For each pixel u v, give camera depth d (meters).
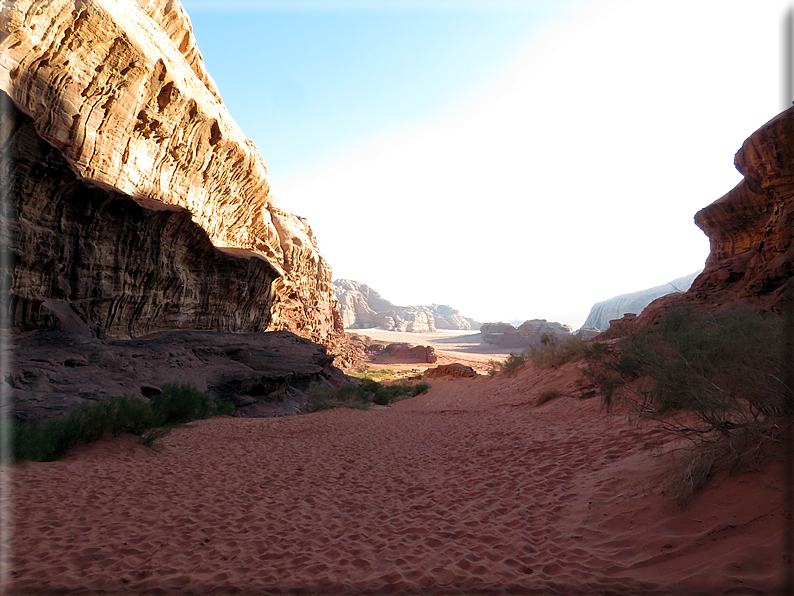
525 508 4.82
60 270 16.06
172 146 24.83
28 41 15.60
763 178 17.86
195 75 28.45
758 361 3.86
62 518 4.74
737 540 2.98
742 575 2.62
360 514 5.13
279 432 11.82
